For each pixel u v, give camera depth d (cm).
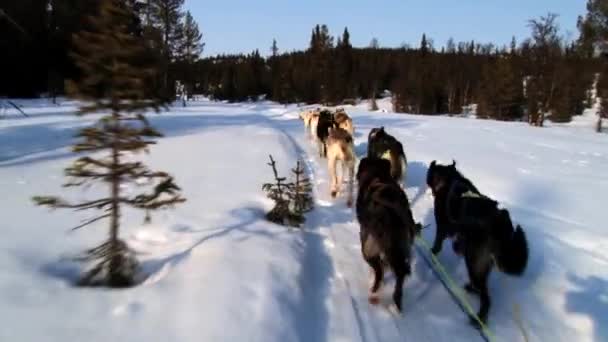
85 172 430
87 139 424
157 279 462
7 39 3125
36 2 3475
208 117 2784
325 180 1028
